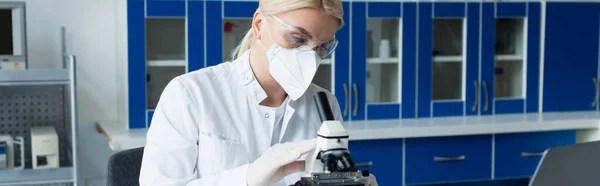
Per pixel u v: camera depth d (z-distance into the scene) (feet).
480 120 11.17
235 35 10.49
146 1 9.99
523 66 11.92
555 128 11.08
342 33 10.85
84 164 10.96
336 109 5.56
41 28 10.53
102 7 10.80
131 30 10.00
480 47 11.54
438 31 11.41
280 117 5.12
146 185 4.64
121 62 10.94
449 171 10.91
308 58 4.51
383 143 10.50
